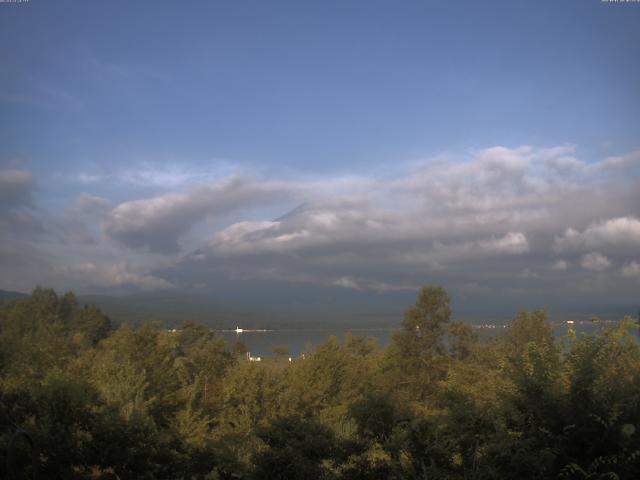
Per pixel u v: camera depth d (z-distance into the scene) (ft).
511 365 18.52
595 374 17.24
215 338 93.30
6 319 159.94
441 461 17.53
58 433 19.60
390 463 18.06
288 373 79.00
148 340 79.41
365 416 19.25
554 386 17.34
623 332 19.54
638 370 18.47
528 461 15.80
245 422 62.34
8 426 20.66
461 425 18.03
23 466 18.93
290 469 17.84
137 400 55.47
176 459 20.59
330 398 75.66
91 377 56.03
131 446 20.17
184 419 60.34
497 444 16.26
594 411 16.56
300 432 19.10
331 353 84.79
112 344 80.79
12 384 31.55
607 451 16.35
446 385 21.04
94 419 20.67
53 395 20.72
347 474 18.15
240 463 20.07
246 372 71.20
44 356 72.79
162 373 72.84
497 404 18.29
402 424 18.76
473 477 16.40
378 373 100.58
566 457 16.44
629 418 16.42
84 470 20.24
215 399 68.08
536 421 17.03
